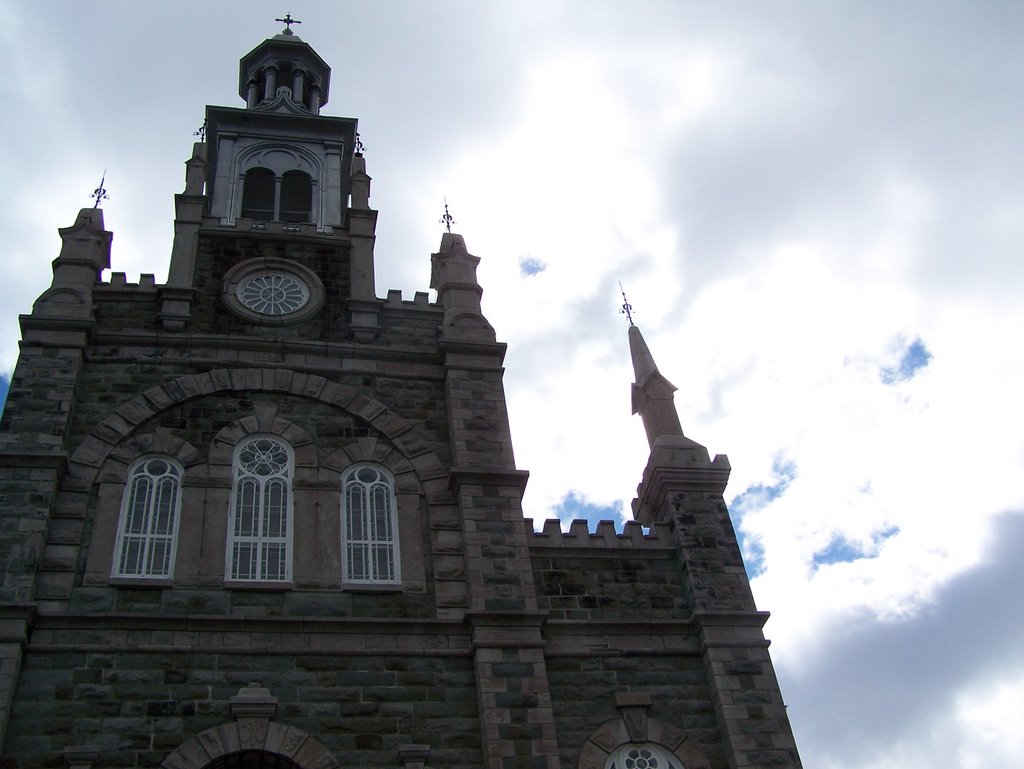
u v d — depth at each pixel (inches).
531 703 728.3
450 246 1083.3
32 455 792.3
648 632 810.8
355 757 693.9
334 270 1042.7
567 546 856.3
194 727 687.1
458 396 927.0
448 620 767.1
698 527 872.9
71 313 912.9
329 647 740.0
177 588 757.3
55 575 745.6
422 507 848.3
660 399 984.9
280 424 879.1
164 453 840.9
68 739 668.7
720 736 759.1
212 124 1277.1
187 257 1010.1
